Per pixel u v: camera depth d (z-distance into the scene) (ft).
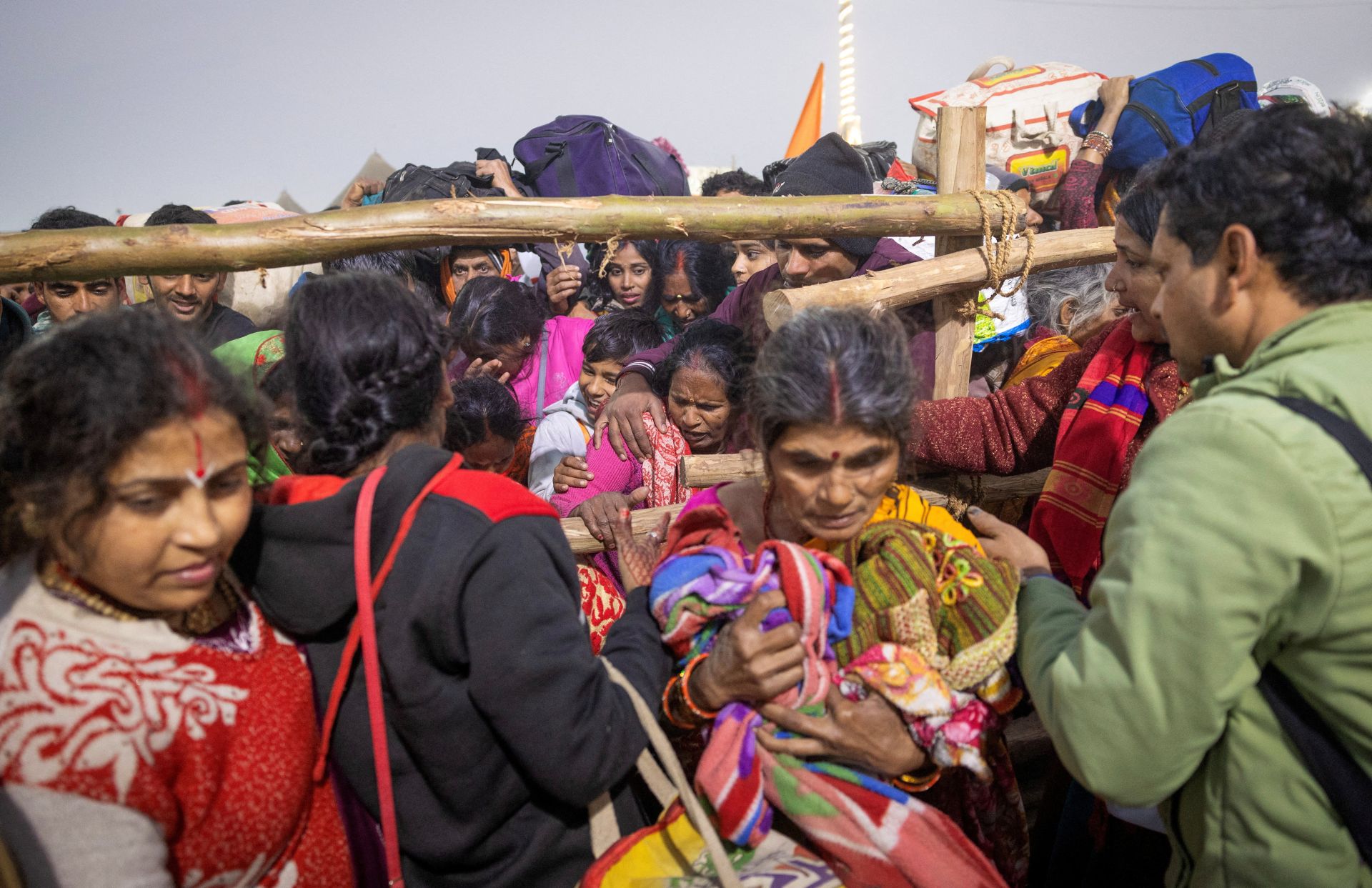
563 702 3.89
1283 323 3.80
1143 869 5.65
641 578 5.28
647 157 14.71
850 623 4.23
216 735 3.45
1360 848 3.53
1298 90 12.03
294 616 3.88
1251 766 3.67
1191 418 3.59
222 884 3.52
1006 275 6.62
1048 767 7.62
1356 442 3.33
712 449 7.70
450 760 4.04
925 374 7.22
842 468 4.26
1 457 3.08
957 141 6.62
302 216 5.64
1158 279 5.38
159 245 5.36
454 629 3.85
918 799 4.69
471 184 14.02
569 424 9.20
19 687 3.10
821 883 4.16
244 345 6.62
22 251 5.21
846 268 8.21
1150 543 3.50
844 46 20.36
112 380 2.94
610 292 13.29
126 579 3.15
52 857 3.05
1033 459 6.49
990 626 4.26
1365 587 3.31
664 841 4.39
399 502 3.90
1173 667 3.43
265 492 4.06
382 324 4.12
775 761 4.24
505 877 4.32
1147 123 10.01
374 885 4.18
